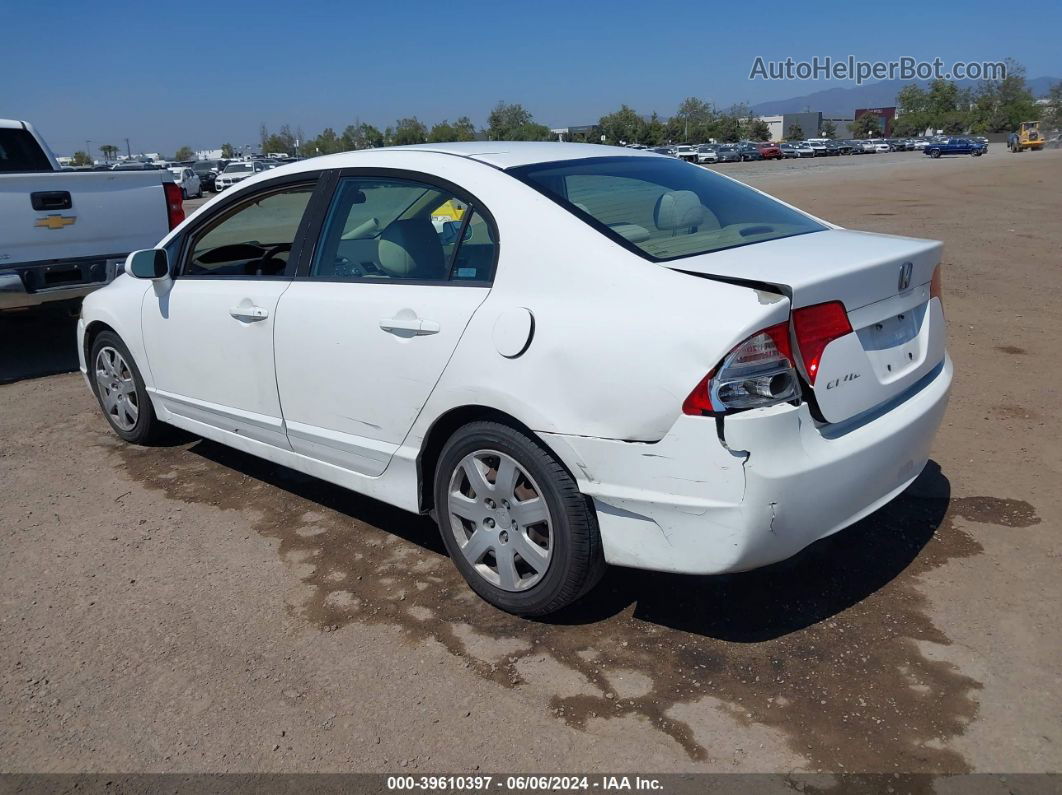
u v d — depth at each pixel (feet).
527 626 10.91
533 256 10.24
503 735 9.02
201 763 8.80
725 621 10.82
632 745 8.80
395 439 11.71
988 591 11.23
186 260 15.19
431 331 10.87
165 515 14.48
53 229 22.82
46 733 9.29
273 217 14.40
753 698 9.40
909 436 10.44
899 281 10.38
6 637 11.07
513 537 10.72
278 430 13.52
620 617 10.99
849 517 9.88
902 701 9.26
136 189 24.44
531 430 9.96
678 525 9.22
